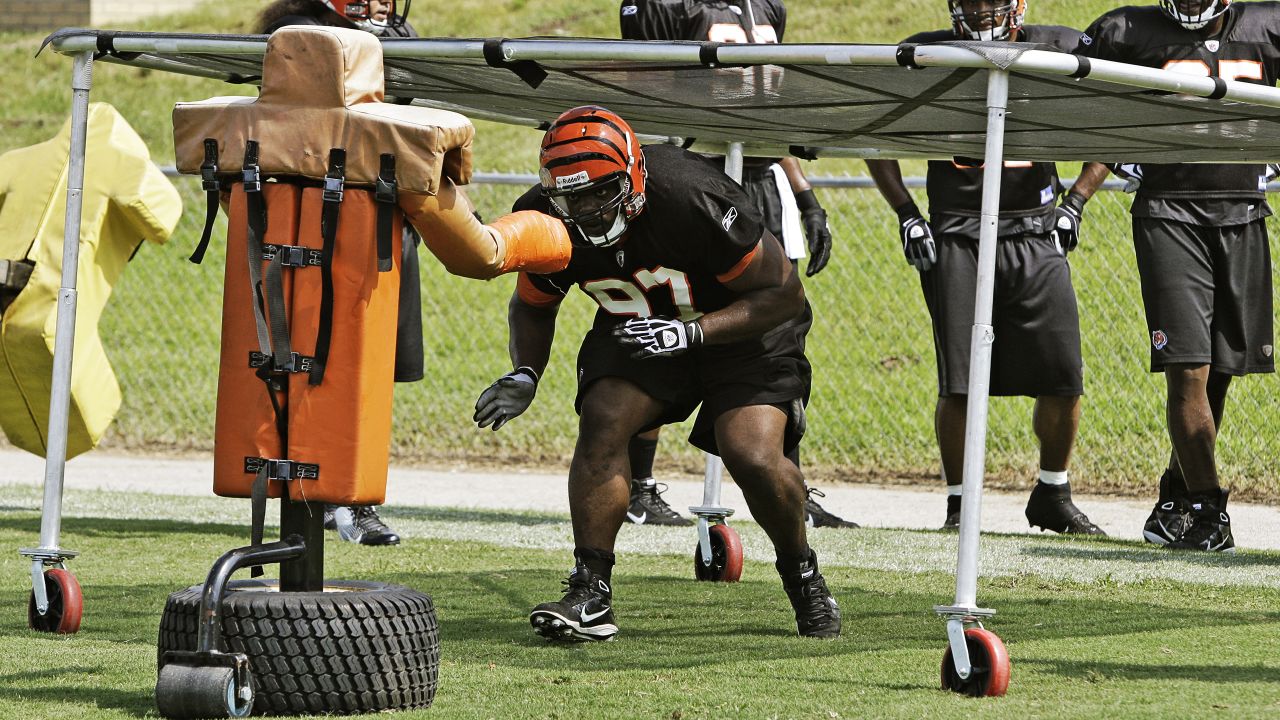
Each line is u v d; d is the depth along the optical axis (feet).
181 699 32.99
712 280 44.83
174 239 160.66
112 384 69.87
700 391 46.85
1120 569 63.31
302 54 34.68
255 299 34.32
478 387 126.21
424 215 35.37
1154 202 71.97
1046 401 76.38
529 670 40.50
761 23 77.97
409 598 35.96
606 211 41.37
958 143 54.85
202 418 124.88
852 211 135.74
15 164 69.21
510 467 111.96
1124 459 98.78
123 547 67.92
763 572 63.31
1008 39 71.97
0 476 103.76
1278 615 51.26
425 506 89.20
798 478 45.57
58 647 43.62
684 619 50.34
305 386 34.32
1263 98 40.98
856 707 35.19
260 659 33.88
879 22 219.20
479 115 57.26
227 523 77.61
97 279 68.64
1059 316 75.77
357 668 34.27
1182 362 71.00
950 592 57.00
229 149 34.76
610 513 45.52
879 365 120.67
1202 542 70.85
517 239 39.29
